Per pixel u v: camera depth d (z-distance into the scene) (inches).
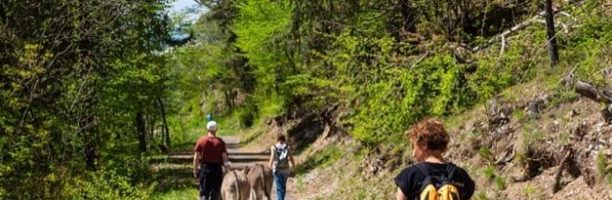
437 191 196.4
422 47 668.7
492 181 482.9
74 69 628.4
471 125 549.3
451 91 598.9
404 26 781.3
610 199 379.9
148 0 915.4
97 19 671.1
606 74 473.4
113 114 775.1
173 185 954.7
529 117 493.4
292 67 1241.4
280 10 1130.0
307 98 1190.9
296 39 1062.4
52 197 508.4
